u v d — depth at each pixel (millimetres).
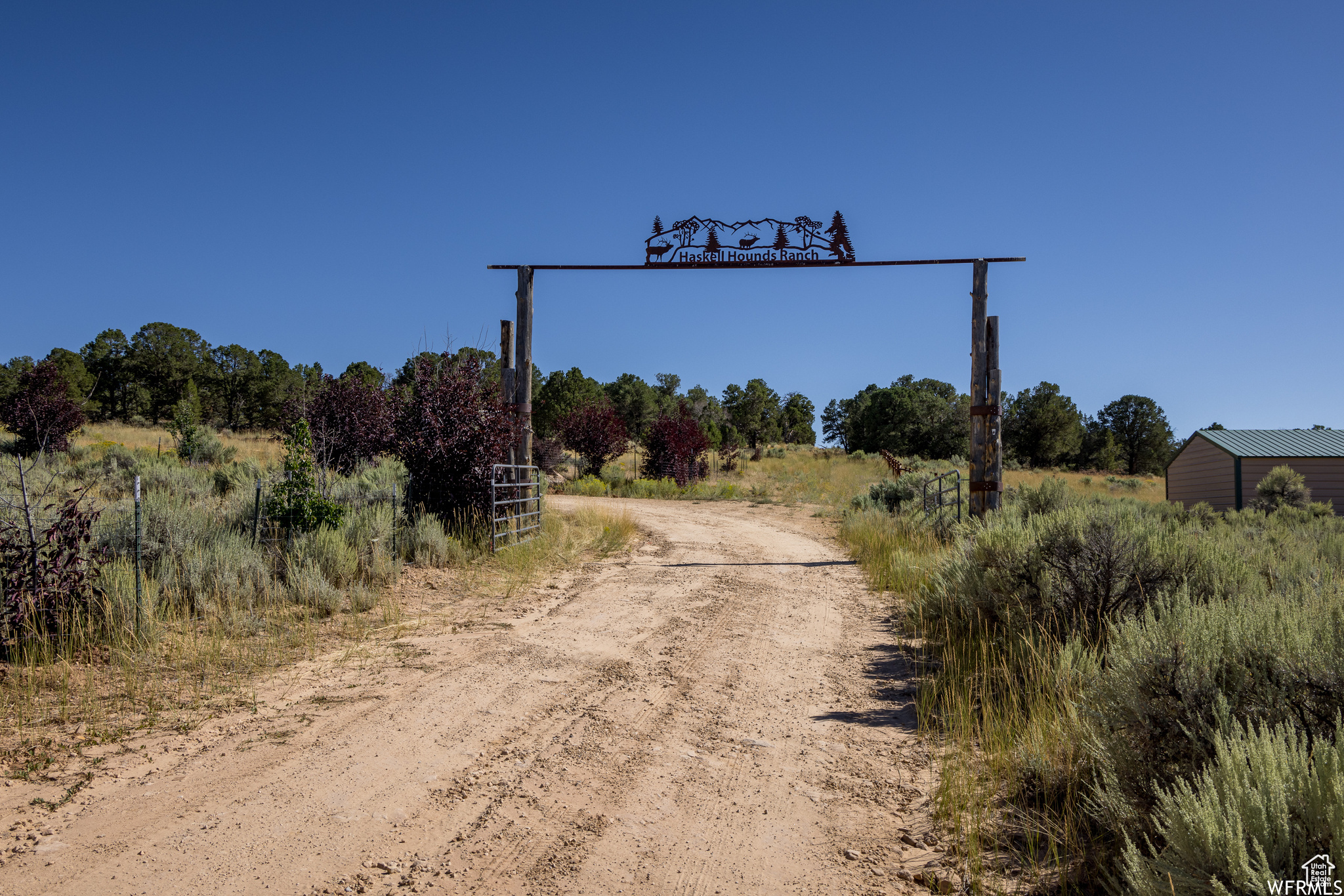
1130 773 3422
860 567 12867
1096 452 93750
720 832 3740
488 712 5477
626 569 12305
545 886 3188
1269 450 22844
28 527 6105
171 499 11344
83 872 3146
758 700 5945
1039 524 7414
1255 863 2506
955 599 7734
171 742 4641
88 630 6211
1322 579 6598
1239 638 3686
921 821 3883
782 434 100438
